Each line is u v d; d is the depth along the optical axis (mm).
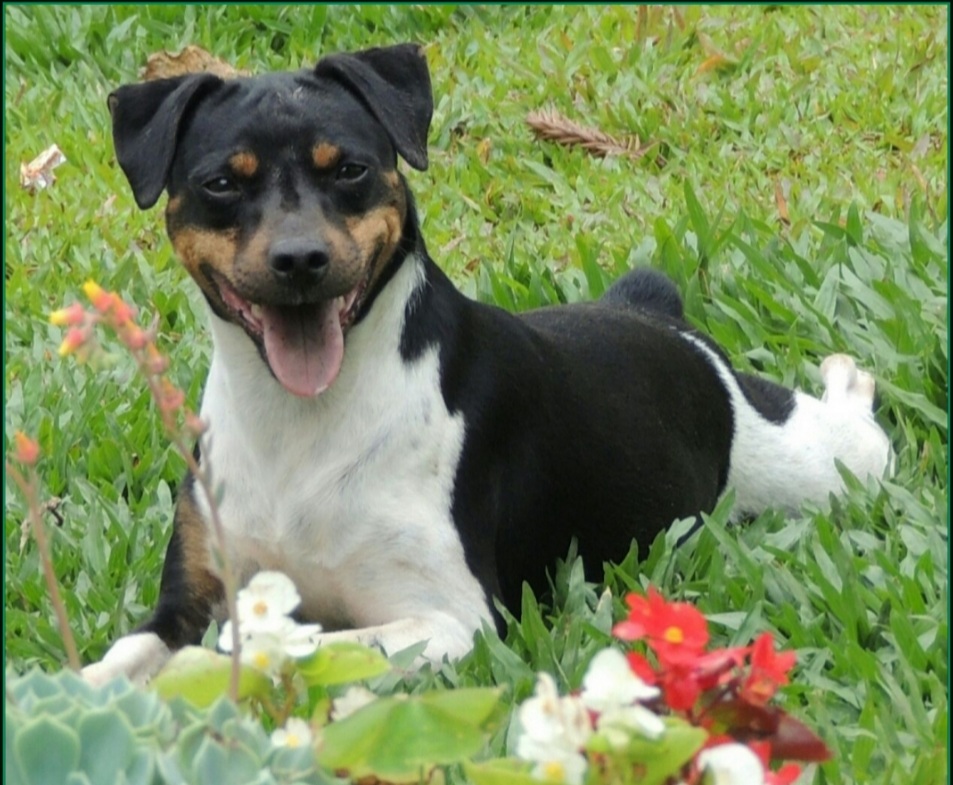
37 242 10539
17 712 3869
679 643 3988
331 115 6453
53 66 13219
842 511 7680
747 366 9102
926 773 5508
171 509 7871
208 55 12828
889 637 6457
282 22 13883
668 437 7641
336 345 6273
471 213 11055
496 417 6824
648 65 13039
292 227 6145
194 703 4273
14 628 6887
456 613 6520
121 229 10773
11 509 7805
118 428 8430
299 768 3967
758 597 6723
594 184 11383
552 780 3777
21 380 9055
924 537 7219
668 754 3803
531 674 6180
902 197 10742
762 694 4094
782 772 4164
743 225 10234
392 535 6504
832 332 9211
